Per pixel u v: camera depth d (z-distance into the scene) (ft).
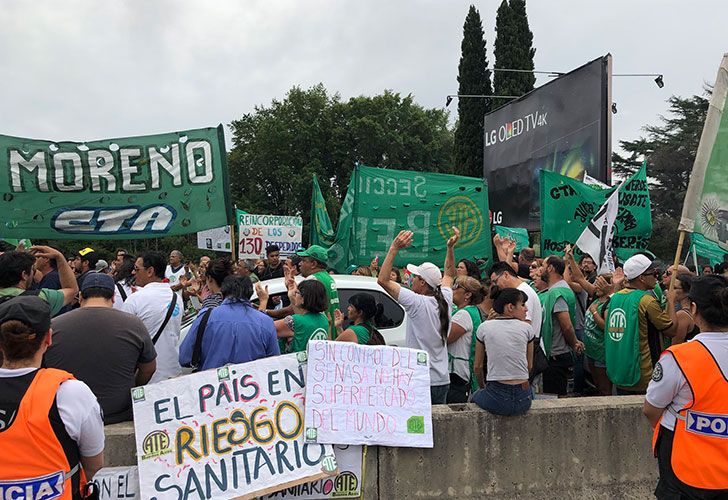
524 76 91.20
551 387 19.53
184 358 13.06
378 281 14.87
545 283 20.54
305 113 152.25
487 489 13.32
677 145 133.49
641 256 16.58
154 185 19.67
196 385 12.25
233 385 12.42
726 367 9.44
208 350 12.91
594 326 18.92
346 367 12.91
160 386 12.06
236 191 162.20
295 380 12.76
